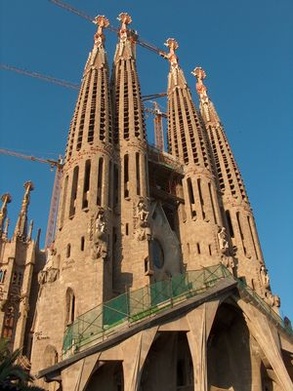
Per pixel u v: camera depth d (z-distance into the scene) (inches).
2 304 2282.2
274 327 1647.4
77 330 1430.9
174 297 1526.8
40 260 2608.3
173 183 2608.3
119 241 1951.3
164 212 2438.5
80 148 2207.2
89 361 1264.8
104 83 2620.6
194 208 2410.2
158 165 2496.3
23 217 2802.7
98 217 1852.9
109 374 1414.9
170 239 2260.1
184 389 1606.8
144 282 1802.4
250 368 1651.1
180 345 1691.7
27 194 2974.9
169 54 3641.7
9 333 2225.6
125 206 2090.3
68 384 1208.2
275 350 1549.0
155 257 2142.0
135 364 1284.4
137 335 1348.4
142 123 2573.8
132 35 3595.0
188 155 2662.4
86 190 2047.2
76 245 1798.7
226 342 1749.5
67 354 1369.3
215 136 2989.7
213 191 2511.1
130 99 2635.3
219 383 1701.5
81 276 1694.1
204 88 3499.0
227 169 2770.7
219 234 2267.5
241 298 1652.3
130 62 2965.1
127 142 2377.0
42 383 1481.3
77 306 1615.4
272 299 2134.6
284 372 1493.6
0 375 1154.0
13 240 2571.4
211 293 1540.4
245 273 2234.3
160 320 1408.7
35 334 1620.3
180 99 3070.9
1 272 2471.7
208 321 1481.3
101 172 2118.6
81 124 2349.9
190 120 2891.2
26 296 2356.1
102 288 1625.2
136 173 2255.2
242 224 2481.5
